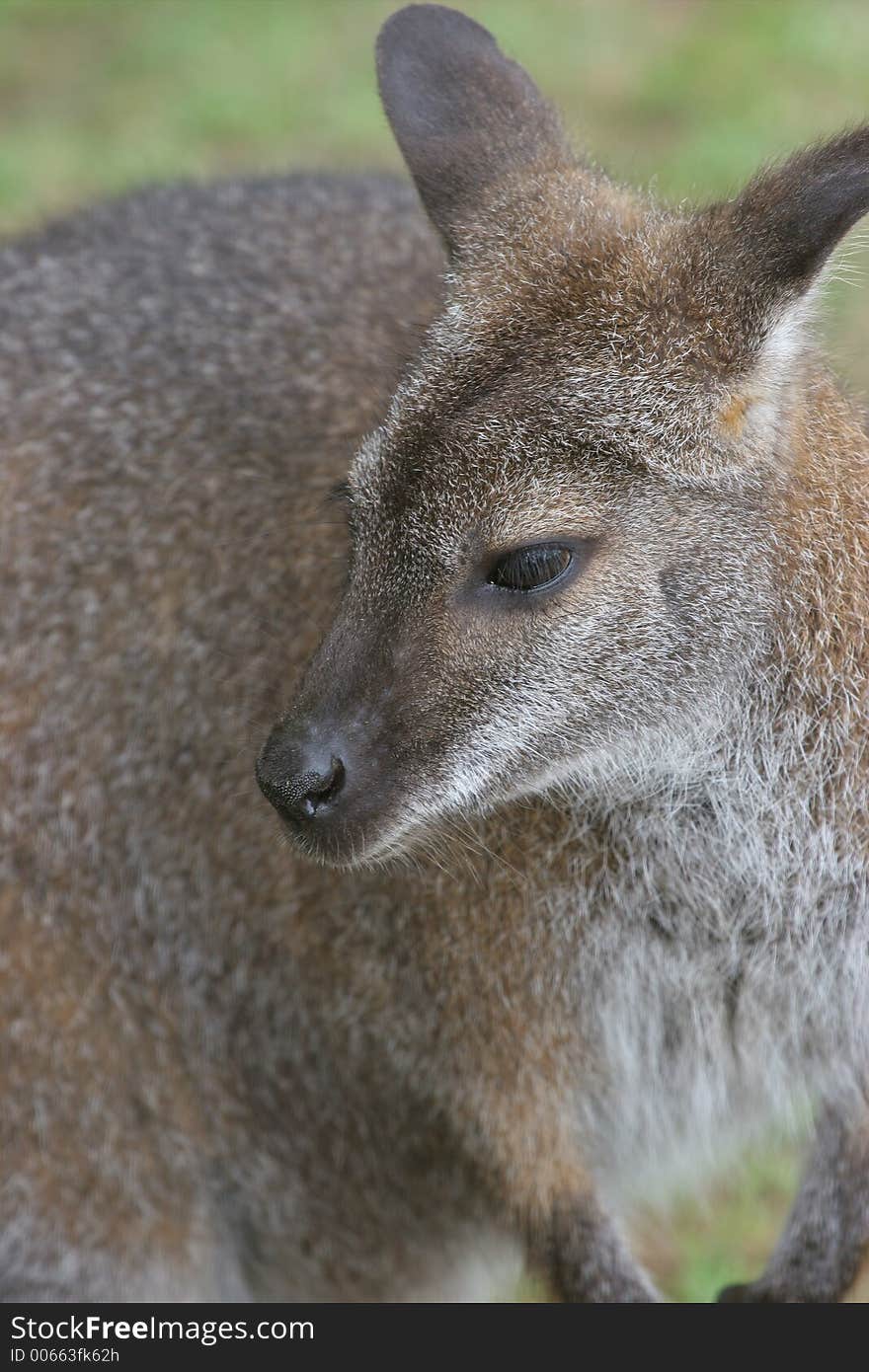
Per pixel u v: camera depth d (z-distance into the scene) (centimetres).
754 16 2305
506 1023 991
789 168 873
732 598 872
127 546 1039
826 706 920
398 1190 1110
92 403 1059
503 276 880
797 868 950
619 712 872
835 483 911
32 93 2306
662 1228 1266
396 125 959
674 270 858
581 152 998
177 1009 1067
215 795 1035
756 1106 1057
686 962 989
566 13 2386
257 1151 1103
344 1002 1039
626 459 838
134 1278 1086
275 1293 1159
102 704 1037
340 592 949
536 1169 1023
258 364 1052
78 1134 1055
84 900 1043
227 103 2220
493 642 849
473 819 937
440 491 838
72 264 1114
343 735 855
